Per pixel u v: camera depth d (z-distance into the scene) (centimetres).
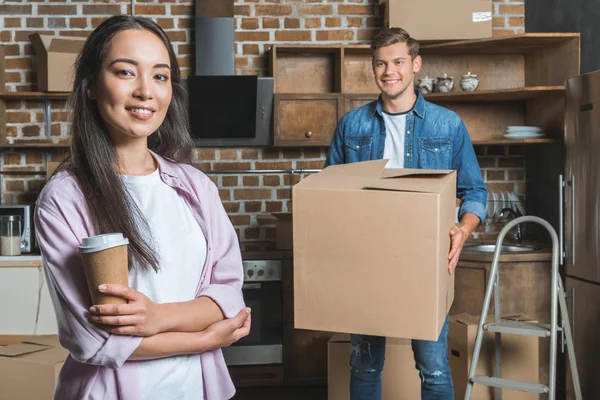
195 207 133
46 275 116
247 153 443
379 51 270
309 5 440
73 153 121
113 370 115
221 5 416
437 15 397
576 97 348
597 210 328
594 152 331
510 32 447
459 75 443
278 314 403
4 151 436
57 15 430
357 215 174
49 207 115
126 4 432
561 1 401
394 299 173
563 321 296
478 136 445
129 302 108
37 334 379
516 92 393
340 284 177
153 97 119
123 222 117
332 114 416
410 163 271
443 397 253
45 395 285
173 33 434
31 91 430
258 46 439
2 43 429
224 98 408
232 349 399
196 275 128
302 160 446
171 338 115
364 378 261
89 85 121
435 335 171
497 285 311
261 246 430
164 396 119
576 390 296
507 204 430
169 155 141
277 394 397
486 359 309
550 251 380
